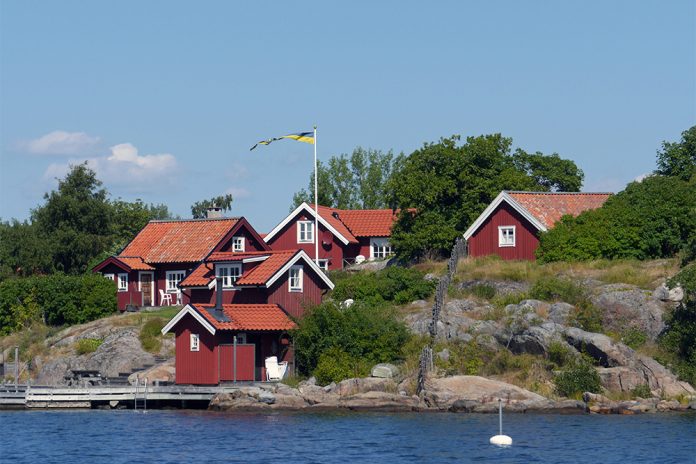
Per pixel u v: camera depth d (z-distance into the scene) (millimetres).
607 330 189500
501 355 185375
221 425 165750
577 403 171000
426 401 176750
